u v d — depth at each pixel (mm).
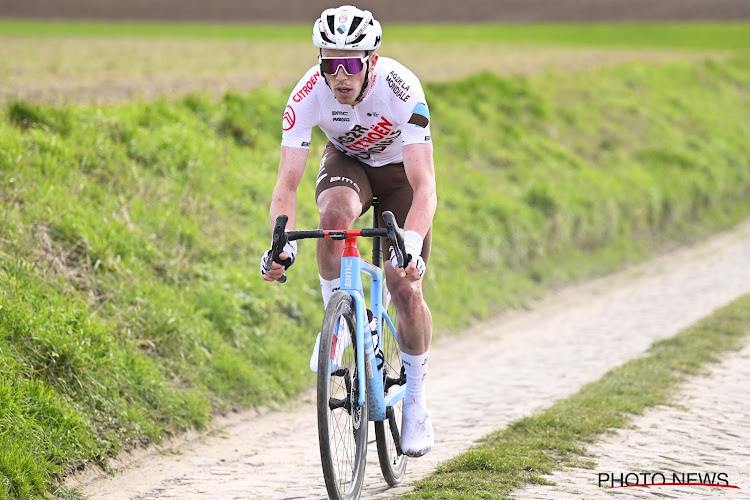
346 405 12641
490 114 52125
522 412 20641
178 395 19656
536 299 37812
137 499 15023
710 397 20797
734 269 43094
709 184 58375
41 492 14391
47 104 29047
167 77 46906
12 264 19609
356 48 12125
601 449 16562
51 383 17094
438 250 35719
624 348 28203
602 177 51031
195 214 27266
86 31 108062
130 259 22844
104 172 26188
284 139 13578
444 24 155500
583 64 76312
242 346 23328
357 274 12797
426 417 14508
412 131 13305
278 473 16656
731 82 86438
